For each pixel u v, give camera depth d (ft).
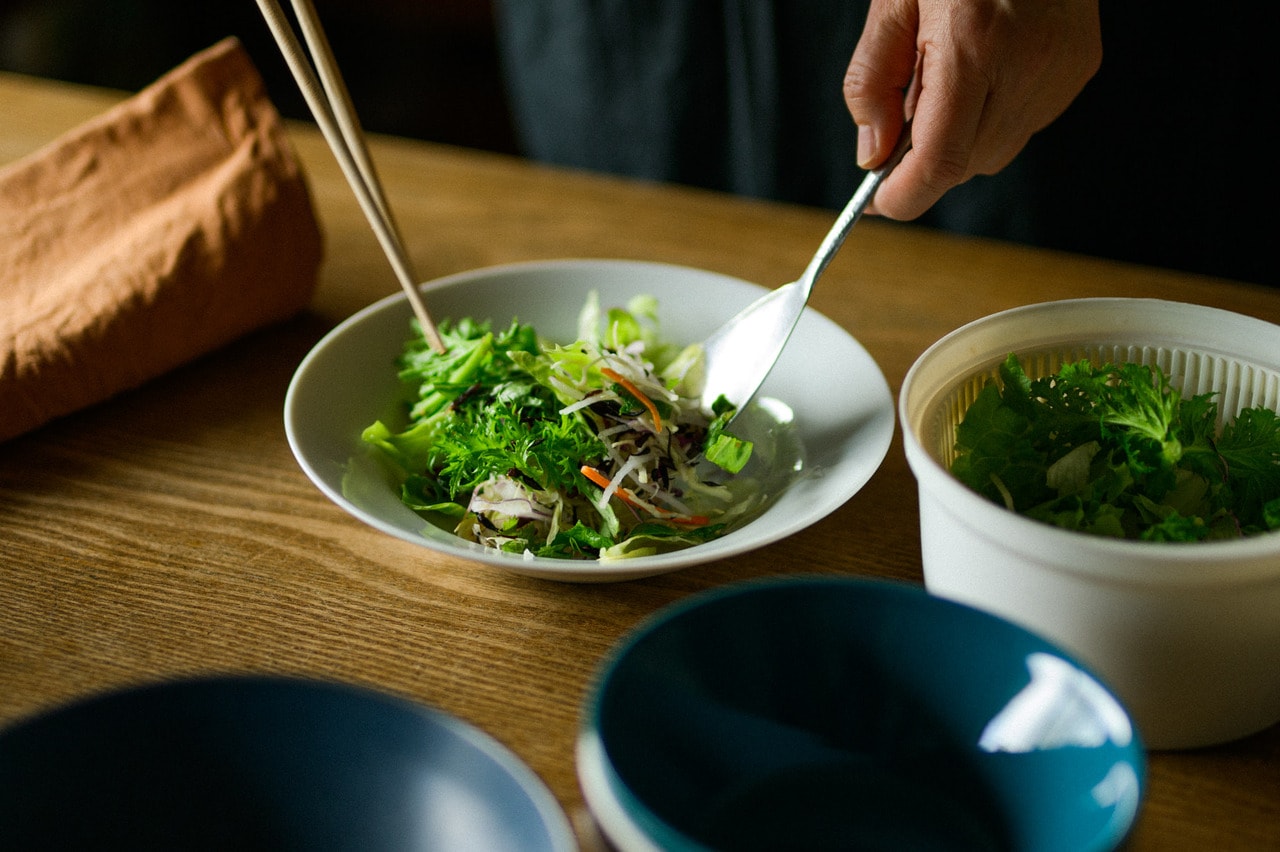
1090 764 1.60
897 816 1.67
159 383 2.43
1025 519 1.71
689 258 2.79
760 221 2.92
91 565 2.06
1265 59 3.09
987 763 1.67
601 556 2.05
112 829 1.62
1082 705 1.63
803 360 2.32
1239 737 1.82
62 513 2.15
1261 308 2.58
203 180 2.56
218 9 6.65
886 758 1.72
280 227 2.49
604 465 2.19
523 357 2.24
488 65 7.20
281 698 1.64
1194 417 1.90
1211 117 3.12
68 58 6.32
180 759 1.63
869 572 2.07
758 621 1.71
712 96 3.55
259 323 2.52
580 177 3.09
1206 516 1.87
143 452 2.27
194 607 2.00
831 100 3.40
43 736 1.59
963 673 1.69
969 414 1.91
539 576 1.96
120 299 2.34
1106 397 1.91
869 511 2.18
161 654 1.93
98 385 2.32
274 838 1.64
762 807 1.68
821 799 1.68
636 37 3.53
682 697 1.68
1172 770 1.79
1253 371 1.95
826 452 2.17
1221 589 1.67
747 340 2.31
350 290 2.70
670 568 1.90
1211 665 1.73
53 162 2.56
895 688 1.72
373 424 2.26
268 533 2.12
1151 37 3.04
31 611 1.98
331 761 1.64
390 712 1.63
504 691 1.90
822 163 3.51
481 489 2.15
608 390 2.25
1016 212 3.28
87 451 2.27
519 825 1.56
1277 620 1.71
